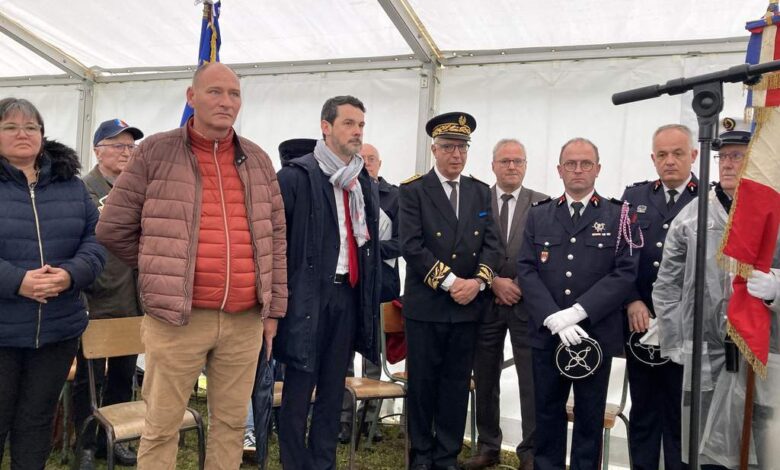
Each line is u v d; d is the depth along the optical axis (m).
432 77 4.50
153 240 2.21
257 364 2.57
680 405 3.05
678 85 1.89
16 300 2.42
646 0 3.69
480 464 3.60
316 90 4.87
